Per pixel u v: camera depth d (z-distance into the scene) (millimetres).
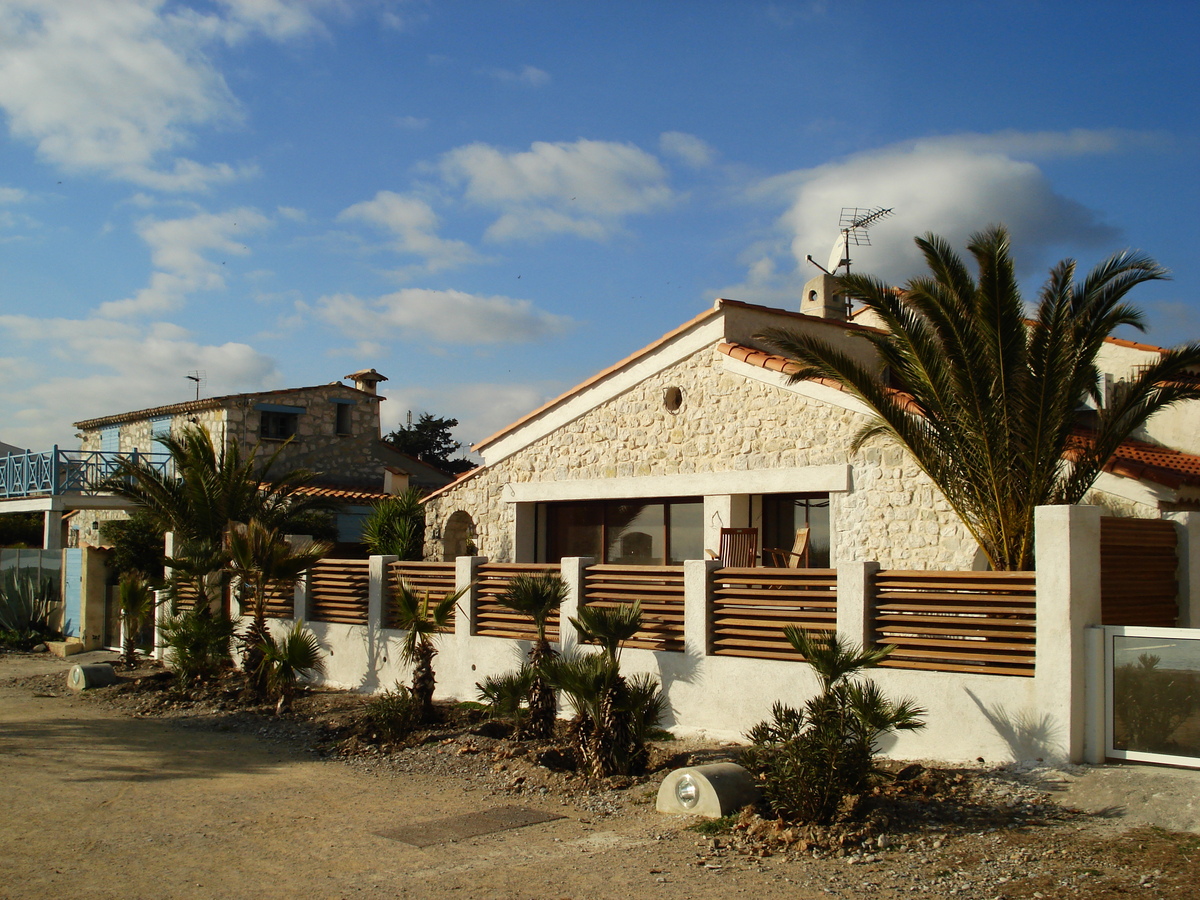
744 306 16141
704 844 7570
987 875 6555
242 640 16594
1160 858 6523
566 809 8852
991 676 8969
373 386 30797
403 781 10086
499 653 13266
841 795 7836
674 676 11344
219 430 26922
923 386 11250
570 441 18469
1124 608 9539
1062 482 10805
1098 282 10359
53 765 10891
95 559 21969
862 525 13852
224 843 7844
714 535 15789
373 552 21562
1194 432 16141
